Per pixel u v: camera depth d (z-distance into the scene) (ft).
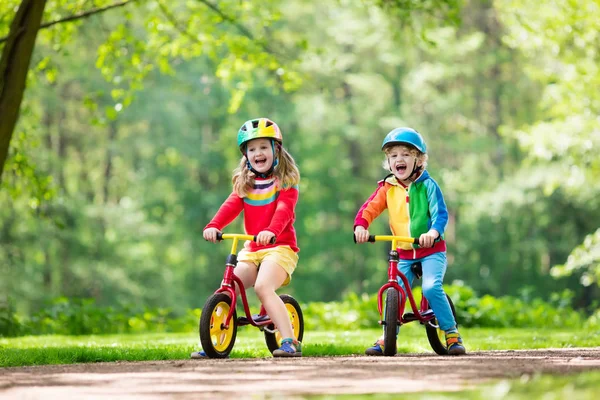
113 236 124.77
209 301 24.79
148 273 125.59
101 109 118.73
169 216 137.28
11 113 38.40
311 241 141.90
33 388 16.60
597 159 75.15
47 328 56.39
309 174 141.49
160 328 59.00
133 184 137.80
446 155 141.79
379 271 142.10
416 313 26.37
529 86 132.26
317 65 124.26
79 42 94.22
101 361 26.37
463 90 137.59
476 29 133.39
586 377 14.79
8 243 107.76
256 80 124.26
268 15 58.95
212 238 25.72
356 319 58.49
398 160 26.86
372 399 13.99
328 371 18.79
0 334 54.24
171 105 126.82
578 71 71.51
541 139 76.23
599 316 62.49
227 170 137.80
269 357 24.91
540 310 62.13
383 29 124.88
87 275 112.98
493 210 120.26
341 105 141.59
